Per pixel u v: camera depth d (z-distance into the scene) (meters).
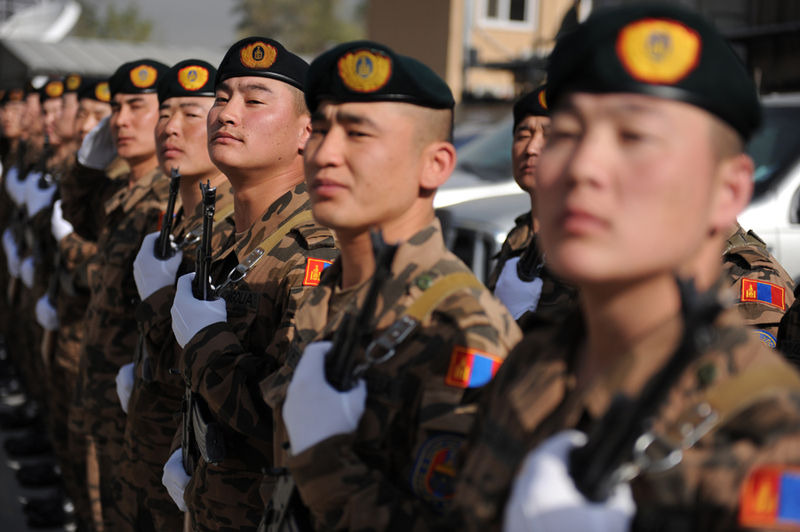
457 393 1.48
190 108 2.93
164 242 2.77
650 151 0.99
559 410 1.10
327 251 2.26
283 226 2.36
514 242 2.85
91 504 3.57
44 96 6.01
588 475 0.96
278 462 1.76
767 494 0.91
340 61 1.66
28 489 5.17
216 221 2.84
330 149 1.66
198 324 2.27
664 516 0.96
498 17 14.19
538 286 2.59
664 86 1.00
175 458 2.47
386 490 1.45
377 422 1.51
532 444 1.12
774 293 2.40
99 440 3.42
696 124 1.01
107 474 3.41
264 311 2.28
